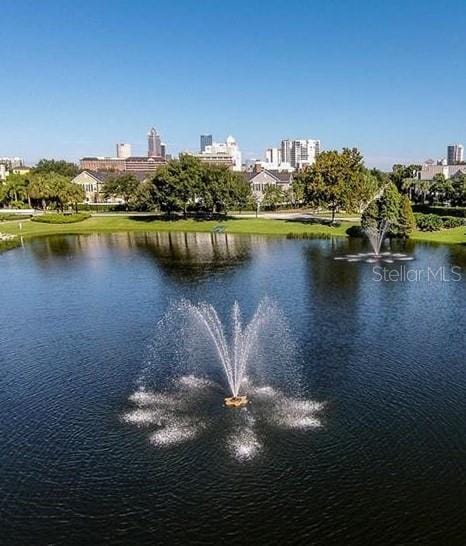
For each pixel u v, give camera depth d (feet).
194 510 61.00
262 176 566.77
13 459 72.13
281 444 73.72
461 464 68.18
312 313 135.13
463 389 89.15
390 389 89.86
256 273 189.37
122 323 131.23
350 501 61.77
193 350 111.24
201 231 319.47
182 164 370.53
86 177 584.81
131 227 342.23
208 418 81.71
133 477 67.31
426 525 57.93
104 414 83.87
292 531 57.47
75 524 59.52
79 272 199.11
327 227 310.86
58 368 103.04
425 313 132.87
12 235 308.81
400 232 264.31
